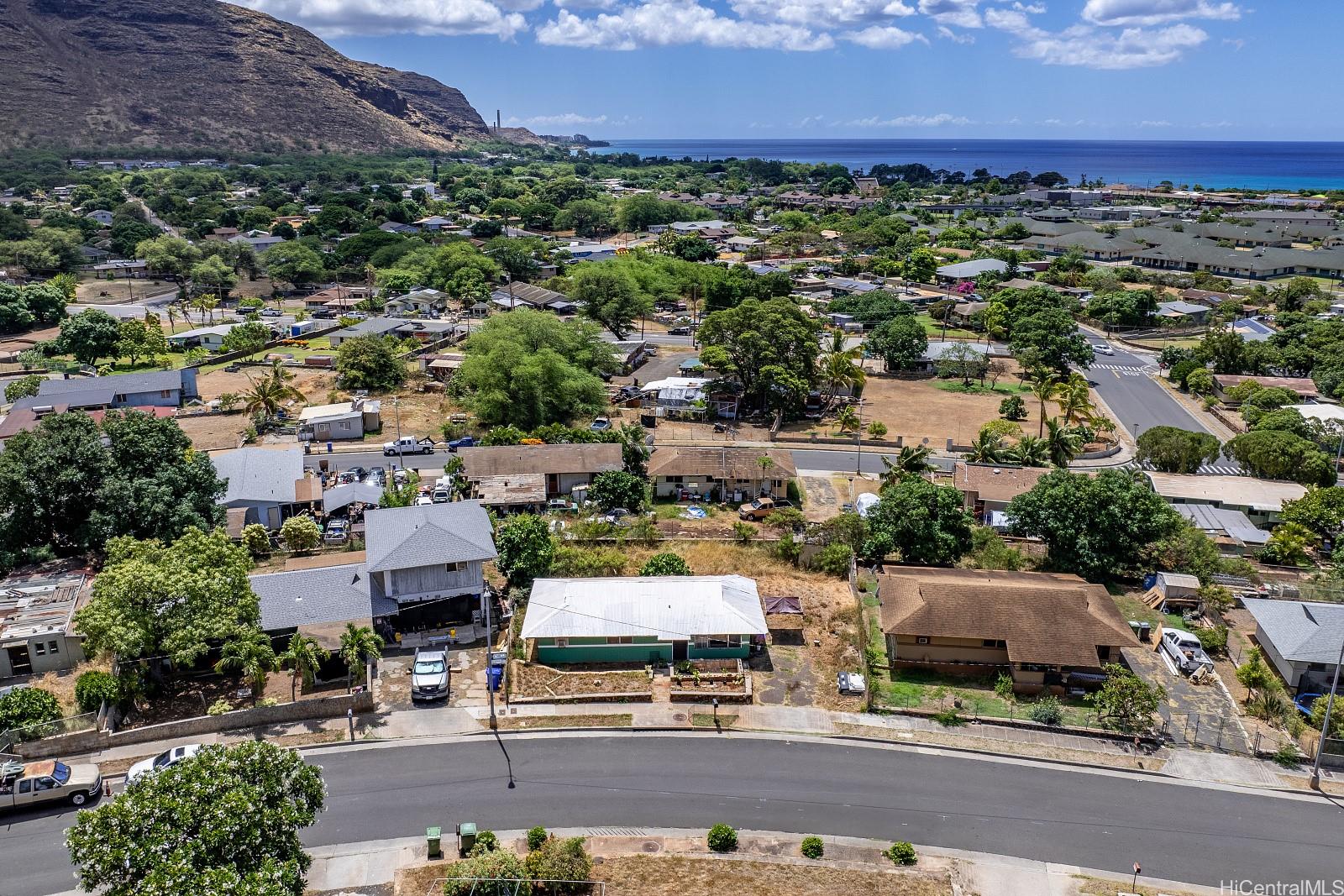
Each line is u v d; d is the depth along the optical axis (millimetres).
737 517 82062
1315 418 102312
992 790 46250
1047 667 55844
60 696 51781
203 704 52188
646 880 39281
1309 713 52594
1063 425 112438
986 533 73875
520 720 51344
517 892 37344
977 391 130000
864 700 54094
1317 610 58812
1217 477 88188
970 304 171125
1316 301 173375
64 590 58812
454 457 91875
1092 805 45219
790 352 115812
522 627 59344
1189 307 177000
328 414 103188
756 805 44688
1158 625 63469
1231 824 44094
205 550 54781
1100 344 160750
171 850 31172
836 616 63969
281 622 55969
